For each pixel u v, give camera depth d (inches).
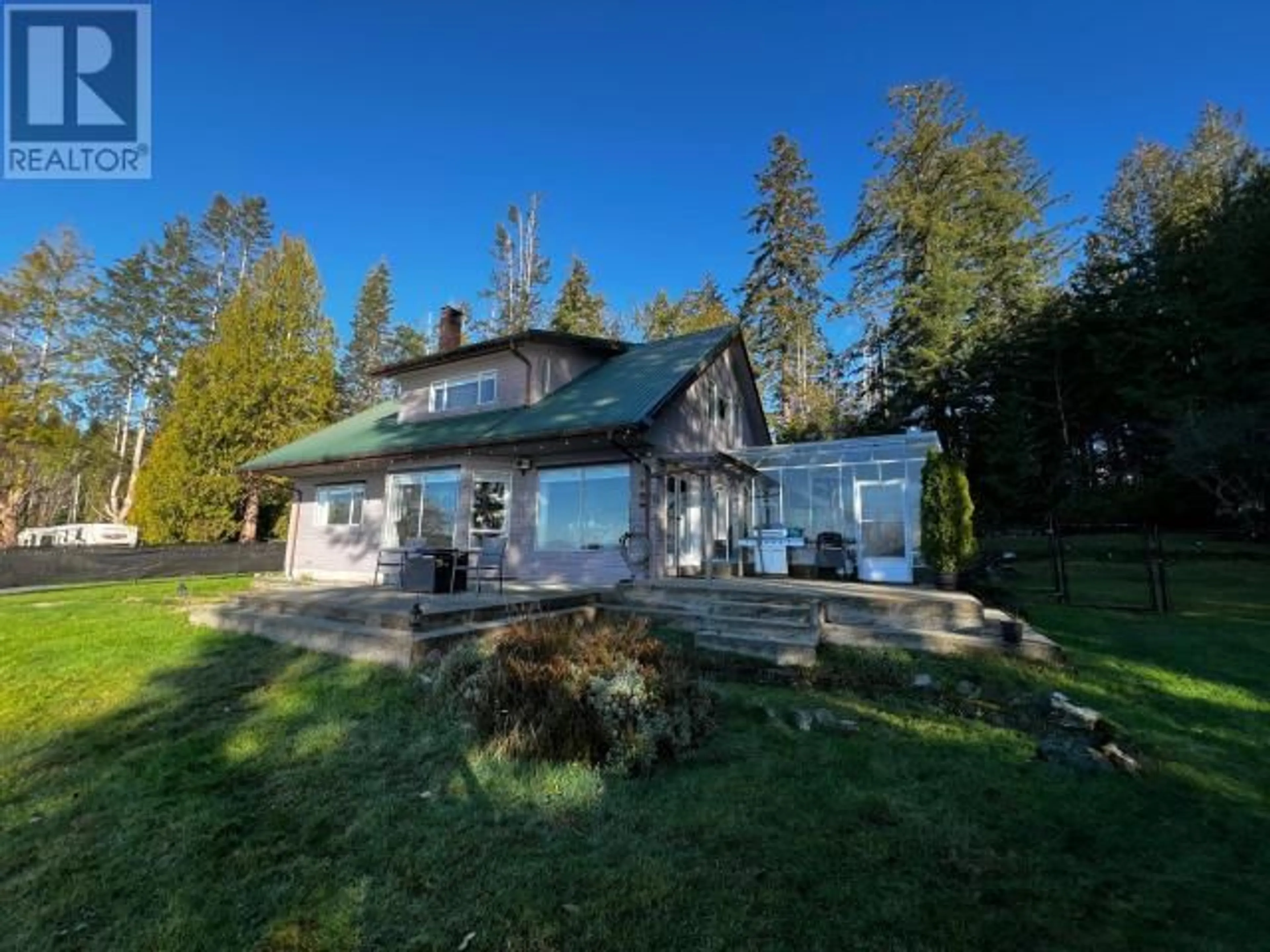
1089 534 805.9
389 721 195.8
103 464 1230.9
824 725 193.8
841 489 495.8
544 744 162.9
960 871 116.6
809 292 1101.1
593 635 213.6
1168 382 782.5
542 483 476.4
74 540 1011.3
